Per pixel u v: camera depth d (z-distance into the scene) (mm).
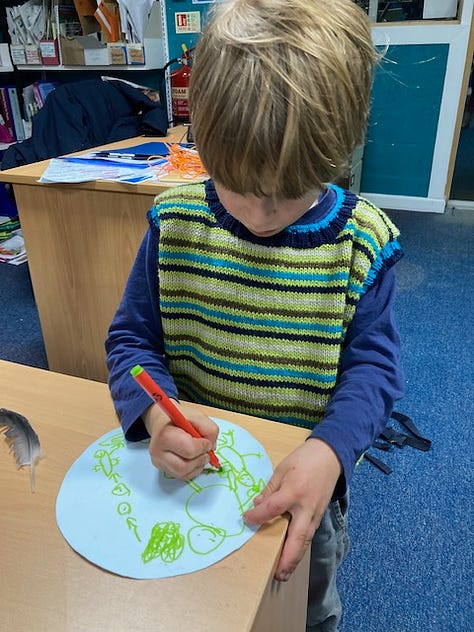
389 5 3260
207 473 578
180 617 425
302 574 664
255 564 472
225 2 553
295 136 488
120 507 535
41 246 1727
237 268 733
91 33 2963
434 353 2127
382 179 3695
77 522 517
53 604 438
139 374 548
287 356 734
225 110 497
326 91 496
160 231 767
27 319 2461
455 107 3355
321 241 706
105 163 1720
